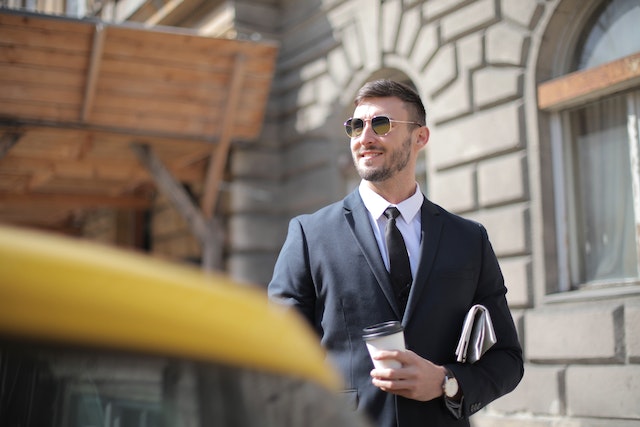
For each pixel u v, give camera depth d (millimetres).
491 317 2623
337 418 1104
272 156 9875
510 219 6590
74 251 883
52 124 8062
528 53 6645
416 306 2457
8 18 7492
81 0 14078
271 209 9820
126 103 8352
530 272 6422
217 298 958
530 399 6199
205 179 9711
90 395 889
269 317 1024
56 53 7812
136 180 10531
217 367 960
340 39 9008
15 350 851
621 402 5586
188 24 11016
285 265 2613
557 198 6496
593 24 6504
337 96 9031
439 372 2291
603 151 6344
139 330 895
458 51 7289
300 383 1056
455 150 7203
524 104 6629
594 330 5789
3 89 7797
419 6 7816
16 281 819
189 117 8703
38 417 871
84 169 9469
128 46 8055
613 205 6250
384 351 2238
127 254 971
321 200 9242
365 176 2621
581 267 6434
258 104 9094
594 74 6043
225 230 9758
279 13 10117
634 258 6078
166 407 922
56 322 850
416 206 2658
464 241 2607
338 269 2508
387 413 2336
